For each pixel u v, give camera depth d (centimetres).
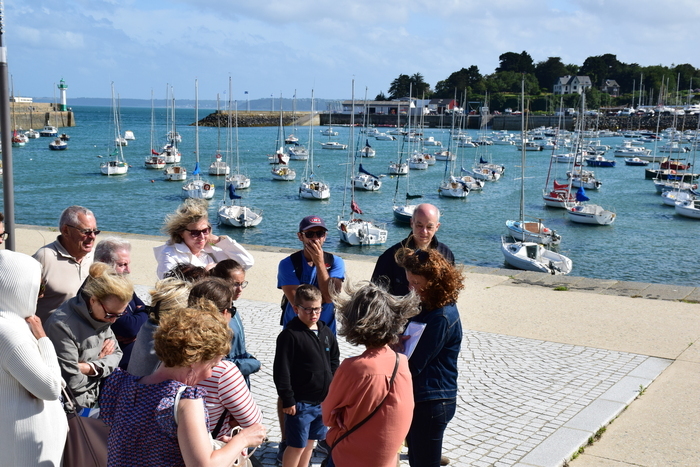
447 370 433
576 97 19212
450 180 6831
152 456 303
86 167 8125
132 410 308
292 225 4956
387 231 4509
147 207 5488
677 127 16250
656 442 589
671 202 6122
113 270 463
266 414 641
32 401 352
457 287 433
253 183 7200
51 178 7094
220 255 631
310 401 485
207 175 7694
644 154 11138
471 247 4309
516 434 597
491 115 18088
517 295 1127
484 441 582
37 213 5131
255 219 4831
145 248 1503
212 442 338
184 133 15625
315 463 550
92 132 14688
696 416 645
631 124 17025
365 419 371
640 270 3812
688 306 1059
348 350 849
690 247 4419
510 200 6350
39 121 14575
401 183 7438
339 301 393
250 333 910
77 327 453
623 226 5150
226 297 420
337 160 9912
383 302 377
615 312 1024
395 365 379
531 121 17400
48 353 358
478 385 725
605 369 779
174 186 6675
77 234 559
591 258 4091
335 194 6538
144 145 11694
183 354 307
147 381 318
